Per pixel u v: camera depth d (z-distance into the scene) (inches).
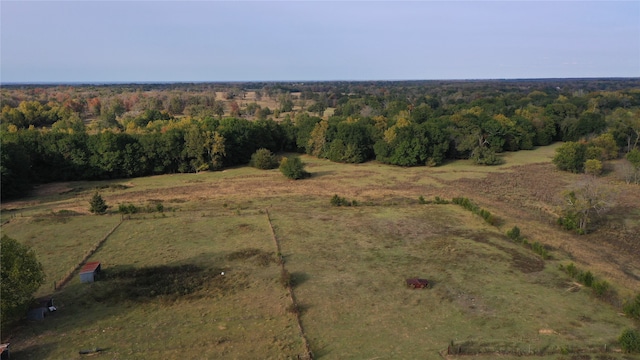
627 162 2805.1
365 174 3014.3
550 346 956.6
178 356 922.1
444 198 2308.1
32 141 2790.4
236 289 1238.9
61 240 1644.9
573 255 1514.5
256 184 2711.6
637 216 1988.2
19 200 2319.1
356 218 1931.6
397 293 1218.0
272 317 1084.5
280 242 1620.3
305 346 953.5
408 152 3245.6
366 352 938.7
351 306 1144.2
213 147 3129.9
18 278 1013.2
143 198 2353.6
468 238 1668.3
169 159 3083.2
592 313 1109.1
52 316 1091.9
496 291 1228.5
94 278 1298.0
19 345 962.7
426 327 1042.7
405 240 1649.9
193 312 1109.7
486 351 940.0
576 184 2085.4
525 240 1590.8
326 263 1428.4
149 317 1085.8
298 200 2279.8
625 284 1278.3
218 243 1611.7
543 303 1159.6
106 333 1011.9
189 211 2038.6
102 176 2903.5
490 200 2282.2
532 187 2573.8
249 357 917.2
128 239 1659.7
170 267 1392.7
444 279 1306.6
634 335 937.5
